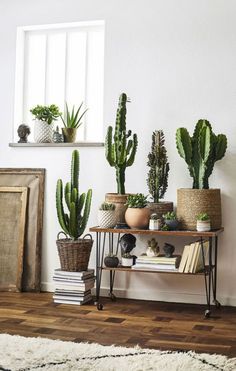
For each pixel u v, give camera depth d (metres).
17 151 4.59
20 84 4.71
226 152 4.00
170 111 4.16
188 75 4.12
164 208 3.94
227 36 4.04
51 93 4.71
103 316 3.61
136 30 4.26
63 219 4.11
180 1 4.15
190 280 4.09
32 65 4.75
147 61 4.23
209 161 3.83
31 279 4.44
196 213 3.78
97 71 4.58
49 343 2.87
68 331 3.21
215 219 3.82
